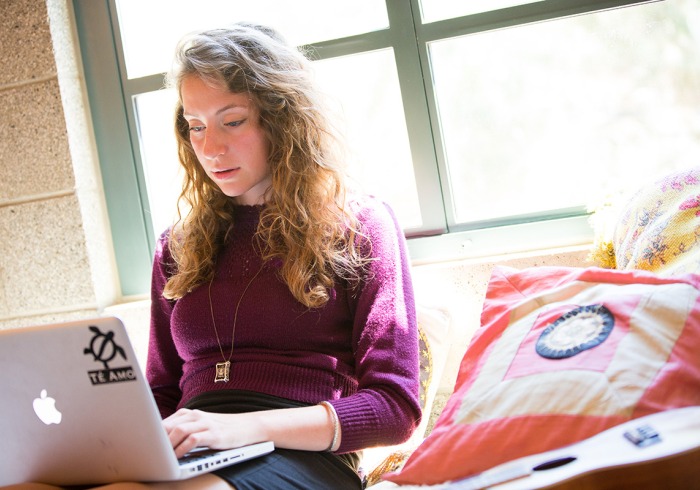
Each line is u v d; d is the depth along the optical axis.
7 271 2.11
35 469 1.13
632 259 1.35
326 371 1.41
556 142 1.86
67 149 2.03
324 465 1.28
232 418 1.21
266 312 1.42
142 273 2.15
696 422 0.92
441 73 1.91
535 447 1.05
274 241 1.47
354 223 1.49
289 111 1.50
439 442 1.15
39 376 1.03
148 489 1.03
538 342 1.18
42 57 2.03
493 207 1.92
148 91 2.09
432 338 1.72
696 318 1.05
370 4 1.94
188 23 2.06
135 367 0.98
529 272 1.38
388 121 1.96
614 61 1.80
